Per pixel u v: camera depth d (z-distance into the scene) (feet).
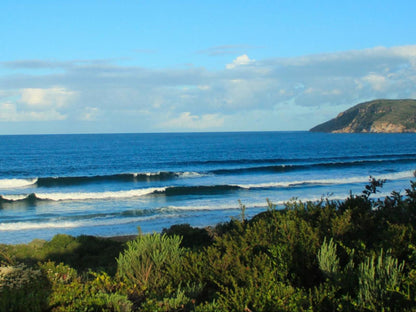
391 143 401.49
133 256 18.04
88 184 134.00
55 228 71.92
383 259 14.11
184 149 329.52
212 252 17.60
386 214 21.08
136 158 238.48
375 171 156.25
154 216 80.33
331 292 13.14
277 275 15.52
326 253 15.30
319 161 206.59
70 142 475.72
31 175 160.66
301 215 22.26
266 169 166.81
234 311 12.73
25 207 92.07
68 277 18.34
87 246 48.06
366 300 12.68
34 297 13.74
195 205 90.48
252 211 82.28
